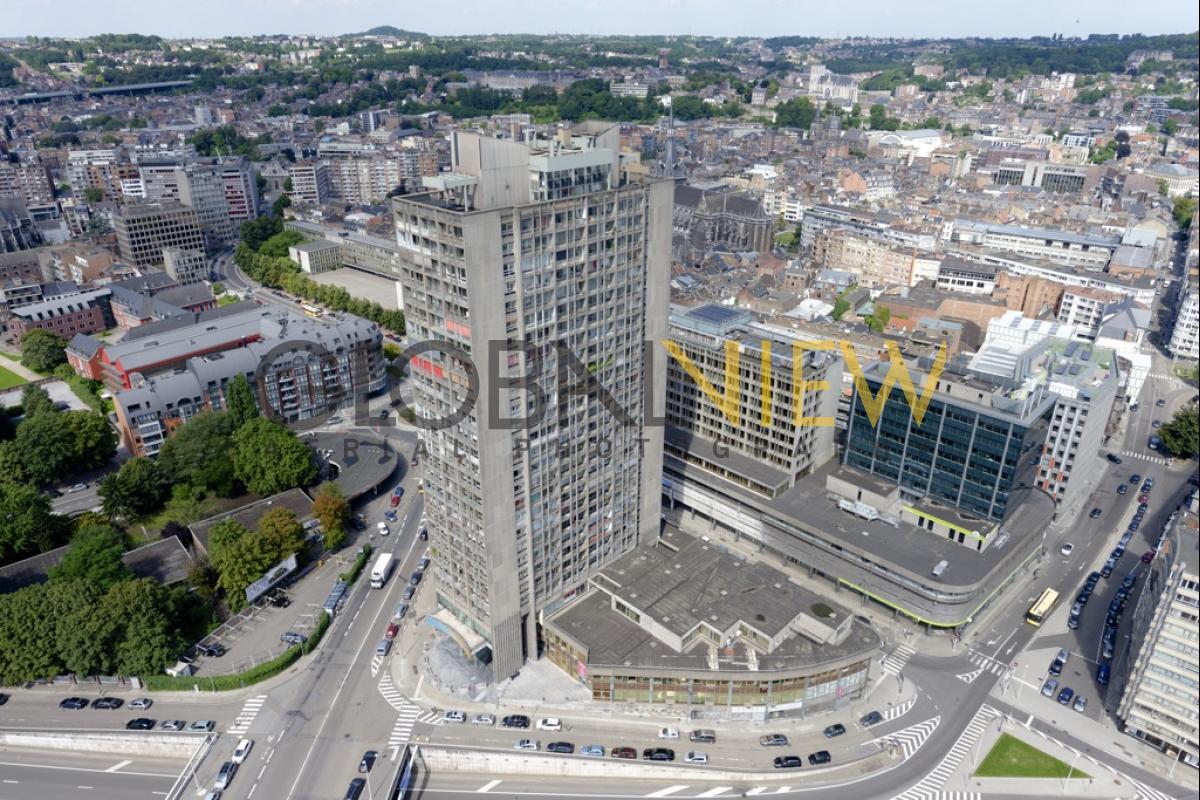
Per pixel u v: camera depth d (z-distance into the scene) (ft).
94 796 519.19
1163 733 529.86
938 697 590.96
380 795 505.25
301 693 588.91
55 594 595.47
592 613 613.11
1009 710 578.66
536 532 569.23
